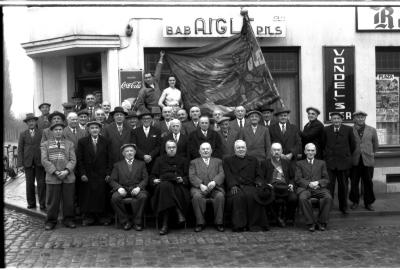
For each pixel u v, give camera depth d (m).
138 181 8.62
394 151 11.78
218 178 8.48
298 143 9.33
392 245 7.13
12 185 13.12
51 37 11.44
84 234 8.05
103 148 8.75
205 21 10.99
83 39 10.84
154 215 8.58
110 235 7.97
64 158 8.53
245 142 9.14
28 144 9.88
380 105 11.88
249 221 8.27
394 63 11.87
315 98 11.48
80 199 8.74
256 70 10.41
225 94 10.66
